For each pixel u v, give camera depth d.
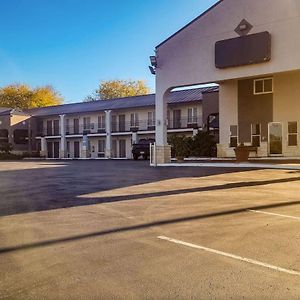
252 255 5.06
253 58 17.91
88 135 47.12
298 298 3.72
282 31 17.20
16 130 52.12
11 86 74.00
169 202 9.12
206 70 19.66
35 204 9.06
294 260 4.86
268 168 17.80
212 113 29.03
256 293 3.84
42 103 73.56
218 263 4.76
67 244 5.64
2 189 11.85
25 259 4.98
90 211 8.12
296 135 21.70
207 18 19.56
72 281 4.21
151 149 22.09
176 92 44.78
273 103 22.48
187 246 5.49
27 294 3.88
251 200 9.29
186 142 25.58
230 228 6.52
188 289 3.96
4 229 6.59
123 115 46.25
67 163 29.08
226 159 22.17
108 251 5.28
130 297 3.78
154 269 4.56
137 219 7.26
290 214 7.63
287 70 17.09
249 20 18.11
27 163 30.02
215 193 10.48
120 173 16.94
